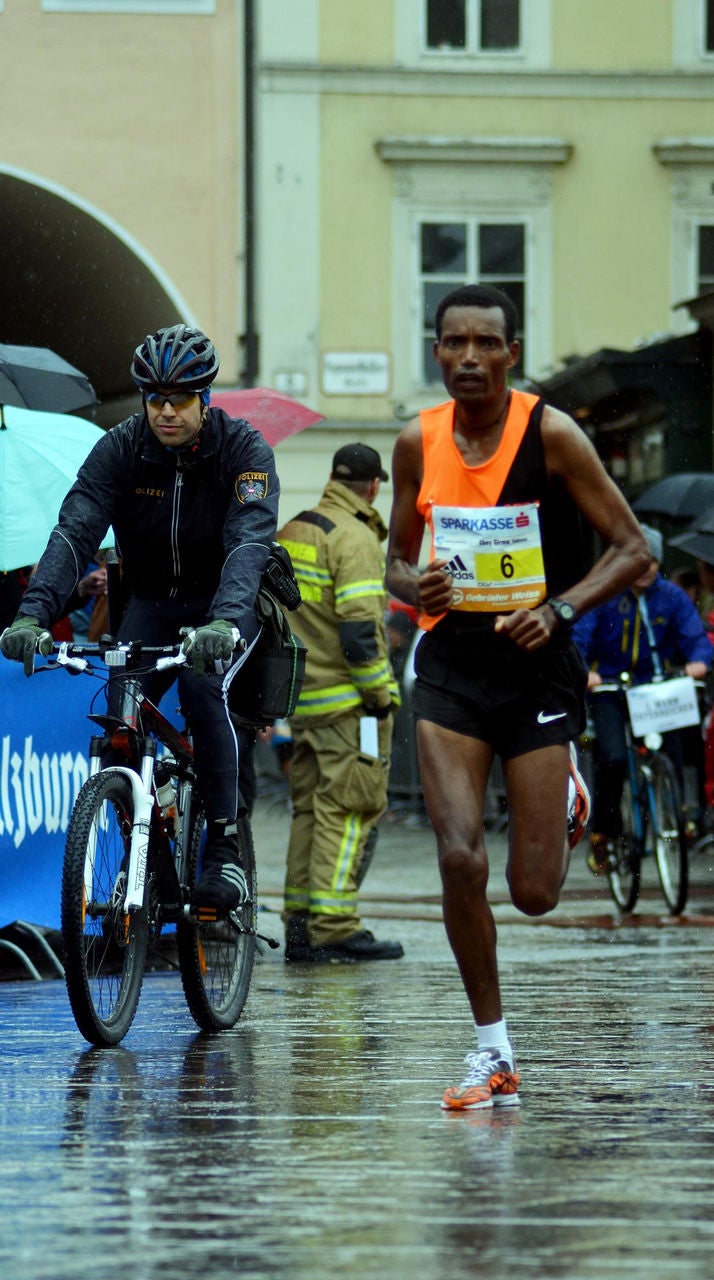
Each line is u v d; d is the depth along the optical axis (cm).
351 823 2395
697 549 3681
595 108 6619
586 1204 1004
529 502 1310
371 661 2362
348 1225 964
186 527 1627
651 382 5125
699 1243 925
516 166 6594
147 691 1631
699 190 6650
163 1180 1068
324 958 2377
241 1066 1481
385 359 6562
